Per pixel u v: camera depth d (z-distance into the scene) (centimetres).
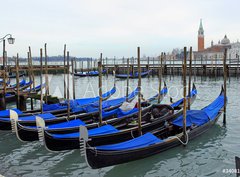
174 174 998
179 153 1172
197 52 13275
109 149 957
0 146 1283
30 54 2288
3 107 1881
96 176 984
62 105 1758
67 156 1155
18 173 1003
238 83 3681
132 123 1335
